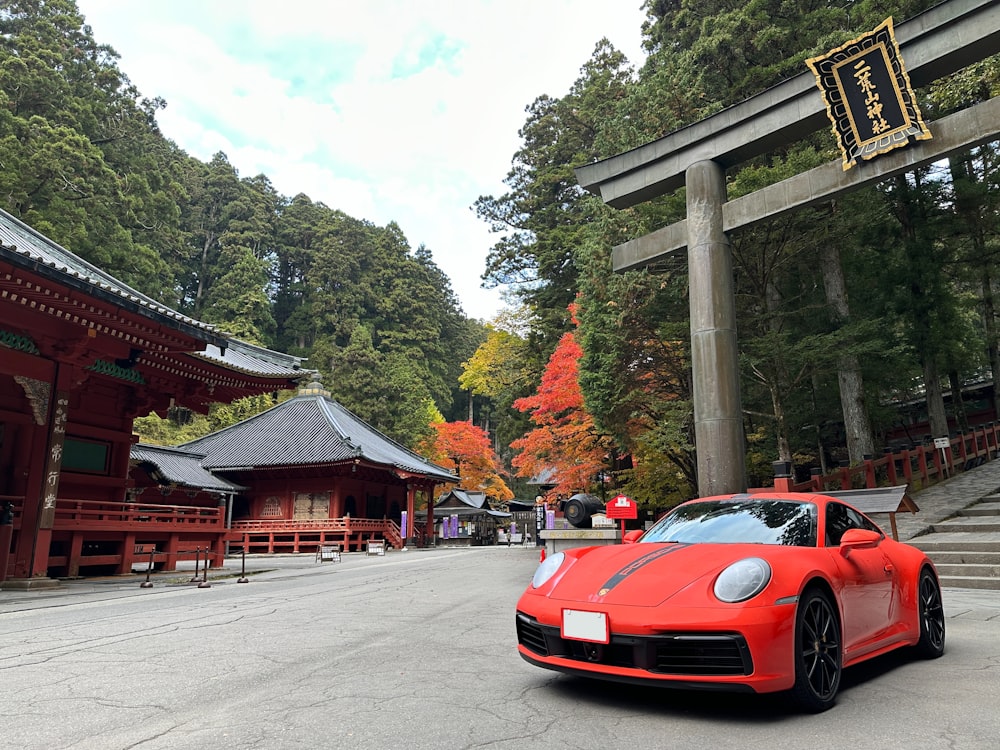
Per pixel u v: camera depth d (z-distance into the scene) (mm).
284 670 4297
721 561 3521
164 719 3199
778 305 18859
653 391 17016
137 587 11016
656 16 25141
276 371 18609
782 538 4039
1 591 10266
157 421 40938
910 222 19453
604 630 3303
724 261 11250
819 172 10383
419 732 2975
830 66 10039
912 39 9578
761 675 3023
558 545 11242
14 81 37219
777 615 3129
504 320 44125
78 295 10375
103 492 15547
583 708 3371
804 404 18453
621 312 15422
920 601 4719
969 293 26344
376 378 57156
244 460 31922
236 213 75750
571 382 22047
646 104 16672
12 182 32625
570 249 34250
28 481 11266
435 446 47250
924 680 4027
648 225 15352
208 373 16578
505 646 5121
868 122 9836
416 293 78875
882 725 3080
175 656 4777
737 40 19016
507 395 43688
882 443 23297
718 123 11445
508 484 72938
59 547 13109
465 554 22391
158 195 48469
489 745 2799
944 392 27672
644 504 19266
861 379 17391
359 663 4504
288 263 83500
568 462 23578
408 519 33781
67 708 3408
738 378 10891
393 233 85000
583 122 37812
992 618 6438
